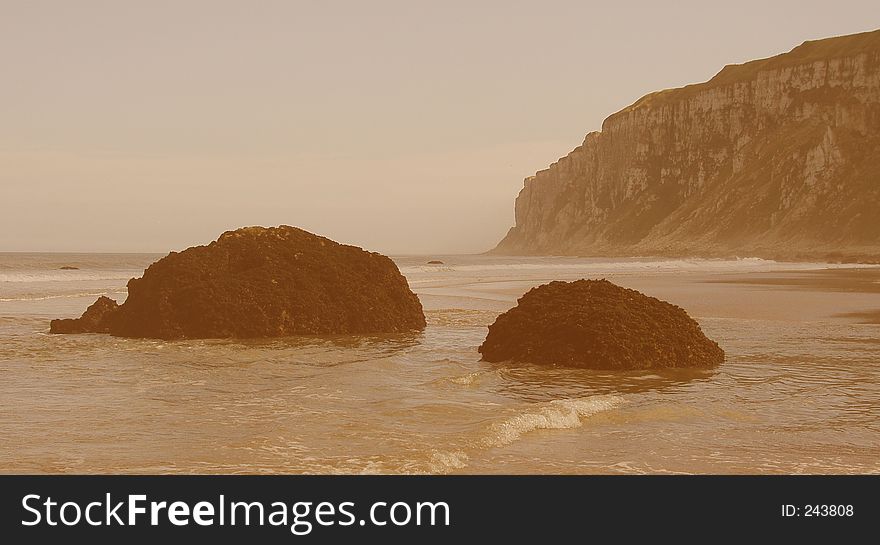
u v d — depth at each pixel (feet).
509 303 114.11
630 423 37.04
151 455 30.94
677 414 38.78
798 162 529.86
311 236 86.94
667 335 55.36
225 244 81.92
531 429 35.50
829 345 64.80
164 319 71.72
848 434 35.06
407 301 82.33
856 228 465.06
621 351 53.26
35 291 133.90
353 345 66.64
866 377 49.67
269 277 77.36
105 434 33.94
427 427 35.50
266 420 36.55
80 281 165.37
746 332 73.92
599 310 56.75
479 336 74.38
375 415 37.70
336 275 80.43
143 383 46.62
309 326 74.95
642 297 60.49
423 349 64.28
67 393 43.24
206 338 70.90
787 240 490.90
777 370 52.65
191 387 45.29
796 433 35.19
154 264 78.69
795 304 106.52
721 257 482.69
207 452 31.35
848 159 510.99
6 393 43.21
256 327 72.59
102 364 54.49
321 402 40.88
